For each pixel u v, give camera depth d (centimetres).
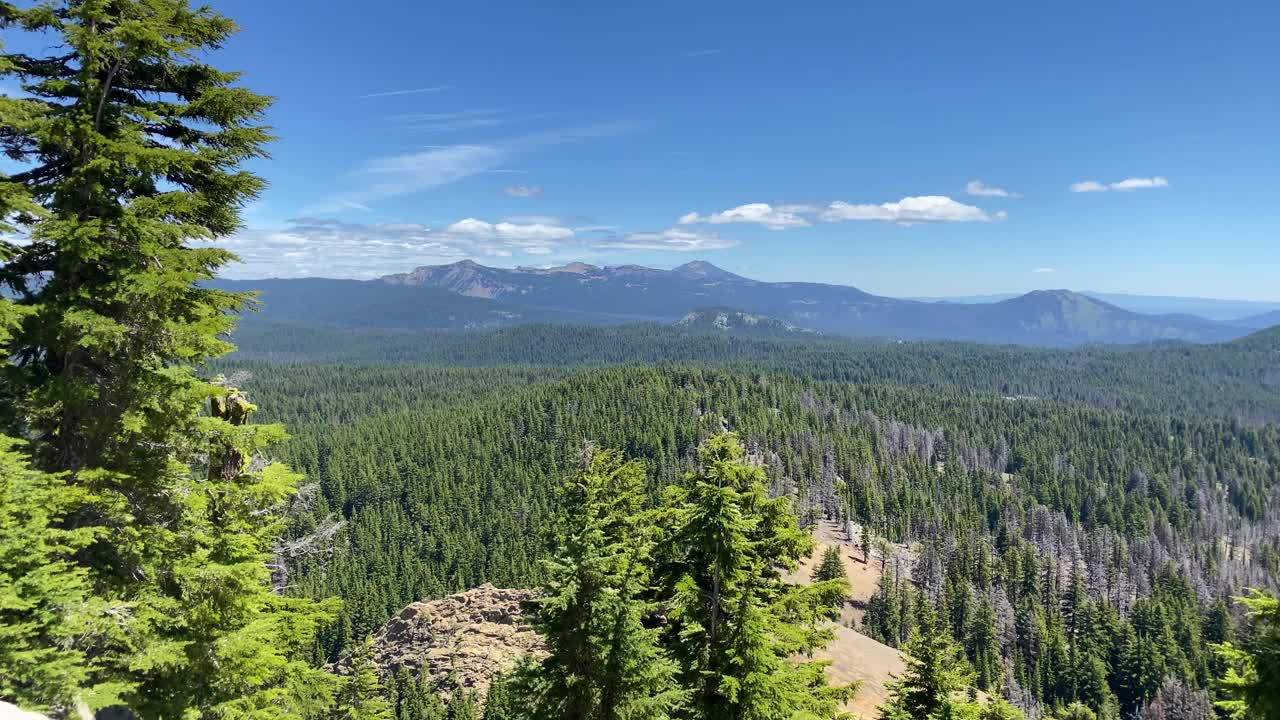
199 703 1326
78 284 1286
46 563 1128
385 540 14362
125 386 1315
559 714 1466
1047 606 12488
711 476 1858
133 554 1318
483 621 6044
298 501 1797
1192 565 16625
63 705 1096
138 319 1312
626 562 1525
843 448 19738
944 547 14475
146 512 1396
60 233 1158
